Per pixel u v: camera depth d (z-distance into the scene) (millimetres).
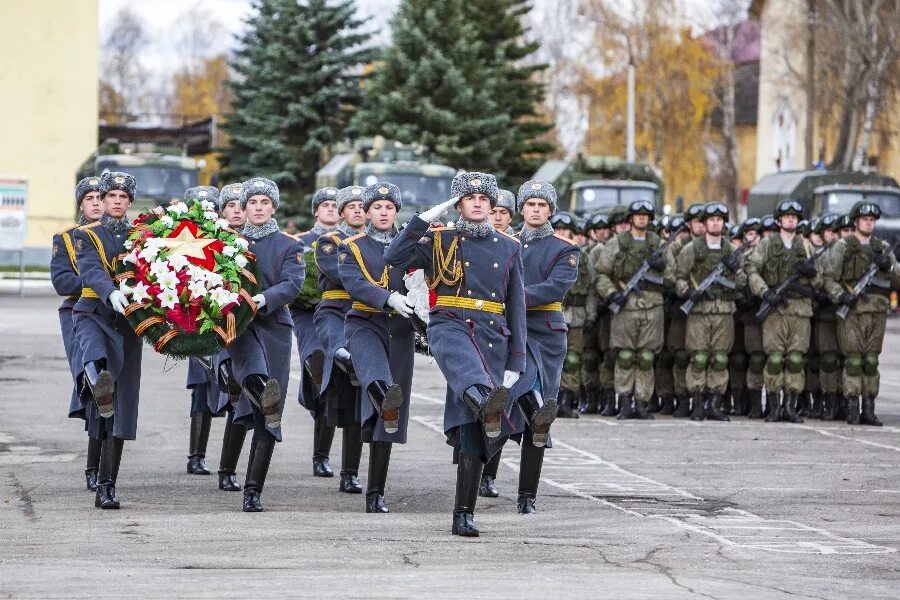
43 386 45438
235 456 27766
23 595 18234
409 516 24891
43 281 119812
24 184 97938
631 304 40344
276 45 130750
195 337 25078
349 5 131875
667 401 42625
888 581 20125
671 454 33562
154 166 92438
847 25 126375
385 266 26141
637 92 158500
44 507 25359
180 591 18531
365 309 25984
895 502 27156
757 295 40812
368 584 19078
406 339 26031
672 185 161875
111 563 20453
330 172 91562
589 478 29734
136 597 18156
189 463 29766
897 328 82812
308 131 131250
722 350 40938
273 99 131750
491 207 23844
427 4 117562
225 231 25781
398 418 25078
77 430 35719
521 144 117750
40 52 132375
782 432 38344
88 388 25562
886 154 141500
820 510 26188
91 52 133250
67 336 27219
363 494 27531
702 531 23812
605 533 23453
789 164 161125
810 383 42281
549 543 22453
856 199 90062
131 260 25359
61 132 132875
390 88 117188
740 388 42781
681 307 40906
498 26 122438
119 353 25594
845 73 126500
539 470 25328
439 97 115562
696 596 18688
